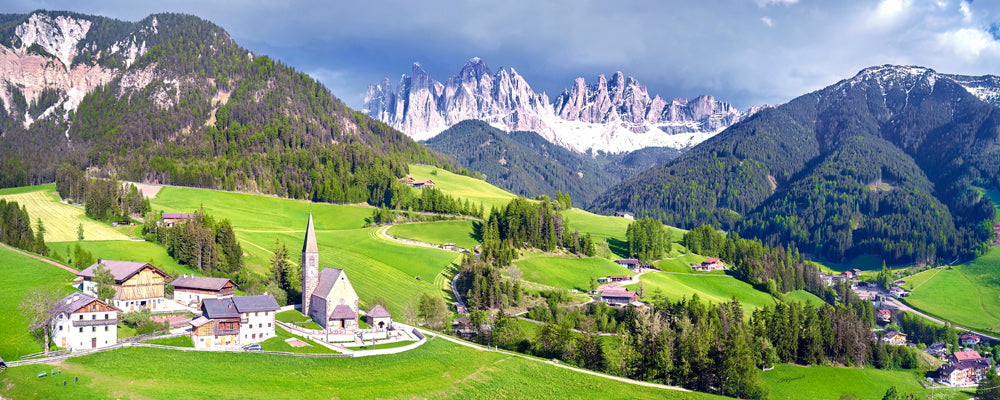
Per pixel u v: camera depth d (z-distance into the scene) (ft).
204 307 404.36
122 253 614.34
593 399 404.77
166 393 318.24
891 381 616.39
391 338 462.60
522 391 398.01
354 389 357.00
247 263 650.84
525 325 608.60
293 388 346.54
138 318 417.49
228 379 345.51
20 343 367.04
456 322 592.60
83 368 336.49
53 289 460.14
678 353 491.72
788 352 620.08
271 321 429.38
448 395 372.99
